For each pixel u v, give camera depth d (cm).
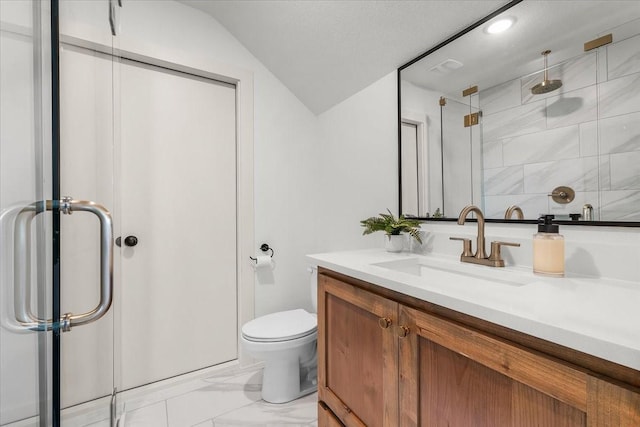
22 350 52
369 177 181
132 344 170
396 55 153
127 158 169
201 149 192
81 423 92
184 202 186
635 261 83
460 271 113
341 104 201
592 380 47
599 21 90
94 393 100
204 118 193
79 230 81
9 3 49
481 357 63
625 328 49
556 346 52
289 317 178
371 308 95
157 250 178
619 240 88
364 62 167
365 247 185
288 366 165
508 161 113
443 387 73
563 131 98
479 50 121
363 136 184
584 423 48
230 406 160
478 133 122
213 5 180
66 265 75
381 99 170
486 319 62
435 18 130
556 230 94
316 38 169
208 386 178
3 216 48
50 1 57
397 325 85
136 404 161
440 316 73
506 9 111
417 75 147
